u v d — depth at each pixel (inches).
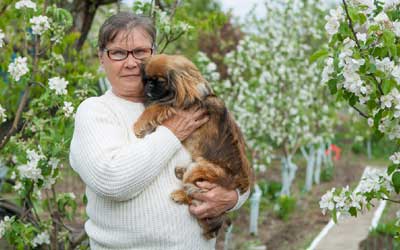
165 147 56.1
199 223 59.4
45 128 86.5
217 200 59.5
